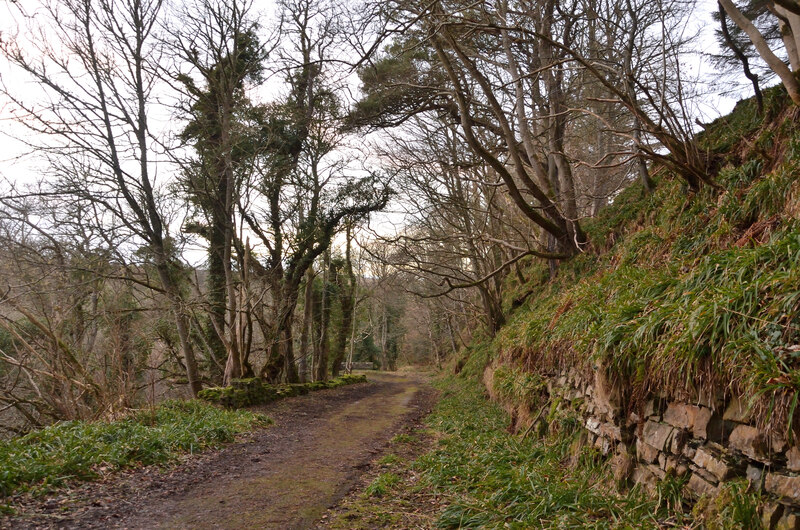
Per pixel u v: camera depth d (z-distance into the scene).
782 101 6.96
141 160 14.16
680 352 3.56
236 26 15.43
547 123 13.62
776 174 5.07
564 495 4.20
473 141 10.47
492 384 12.34
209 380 16.19
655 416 4.11
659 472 3.87
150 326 14.25
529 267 20.11
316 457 7.59
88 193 13.27
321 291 25.62
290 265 19.09
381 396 19.78
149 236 14.36
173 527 4.46
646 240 7.50
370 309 39.62
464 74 13.52
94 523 4.46
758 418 2.89
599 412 5.21
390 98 14.27
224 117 15.44
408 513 4.80
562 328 6.72
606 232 10.53
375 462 7.23
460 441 8.08
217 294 16.88
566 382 6.57
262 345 18.78
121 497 5.23
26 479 5.13
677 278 4.73
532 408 7.79
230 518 4.74
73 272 13.15
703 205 6.53
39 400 11.33
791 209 4.57
